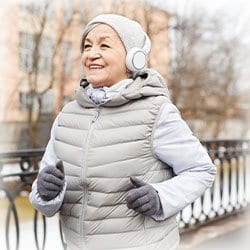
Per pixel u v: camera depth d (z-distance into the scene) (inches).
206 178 69.4
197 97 621.3
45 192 66.6
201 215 192.1
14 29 528.4
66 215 71.4
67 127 71.8
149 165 67.2
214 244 167.5
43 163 76.4
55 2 533.6
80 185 67.3
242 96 689.0
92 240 67.6
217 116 668.1
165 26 545.0
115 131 66.2
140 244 67.1
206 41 631.2
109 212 66.6
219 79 660.7
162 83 71.4
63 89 540.7
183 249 157.3
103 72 69.1
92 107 70.1
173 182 67.4
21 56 534.3
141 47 71.2
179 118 68.7
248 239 175.5
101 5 514.3
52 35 541.3
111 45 68.8
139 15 486.6
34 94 533.0
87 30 71.9
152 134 66.4
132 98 66.7
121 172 65.5
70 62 541.3
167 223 70.9
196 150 68.9
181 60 592.4
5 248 139.1
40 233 179.3
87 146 66.9
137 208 63.9
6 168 140.3
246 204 225.8
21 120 540.7
